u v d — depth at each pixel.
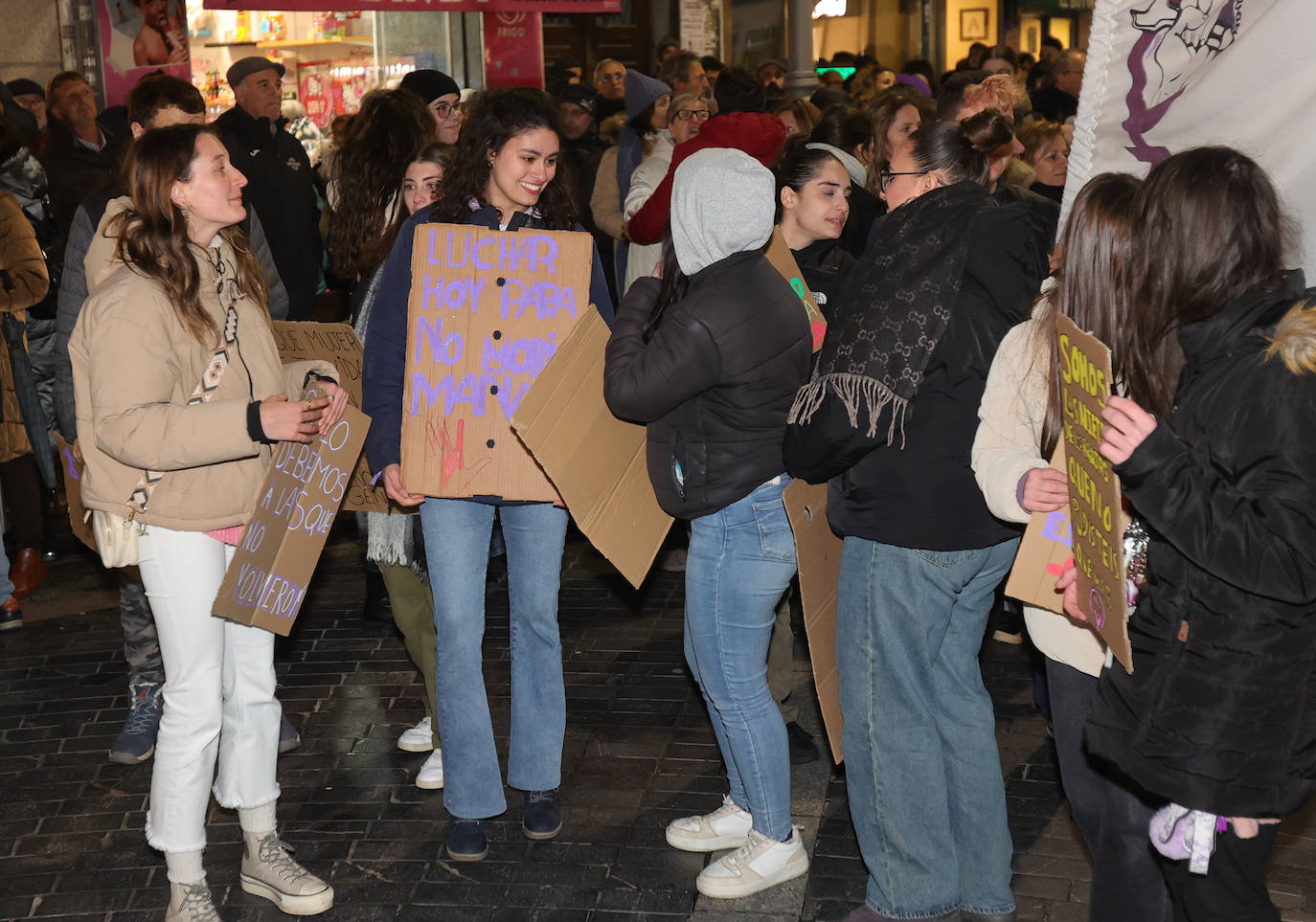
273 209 5.62
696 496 3.05
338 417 3.14
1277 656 2.05
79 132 6.68
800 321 3.01
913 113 4.47
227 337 3.02
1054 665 2.66
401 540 3.74
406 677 4.83
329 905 3.35
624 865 3.54
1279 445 1.98
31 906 3.45
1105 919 2.58
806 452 2.82
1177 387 2.21
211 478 2.98
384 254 3.88
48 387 5.97
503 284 3.30
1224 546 1.99
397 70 9.95
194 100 4.29
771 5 14.63
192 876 3.20
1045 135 5.27
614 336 3.09
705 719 4.40
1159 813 2.25
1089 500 2.22
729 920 3.27
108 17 9.10
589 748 4.22
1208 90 3.20
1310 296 2.05
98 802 4.00
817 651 3.20
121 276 2.94
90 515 3.48
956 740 3.03
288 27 9.57
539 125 3.28
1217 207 2.07
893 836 3.00
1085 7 18.73
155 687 4.35
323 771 4.13
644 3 13.83
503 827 3.75
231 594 2.95
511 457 3.29
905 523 2.79
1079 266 2.32
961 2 17.62
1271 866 3.39
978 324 2.72
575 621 5.32
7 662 5.10
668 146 5.82
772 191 2.91
